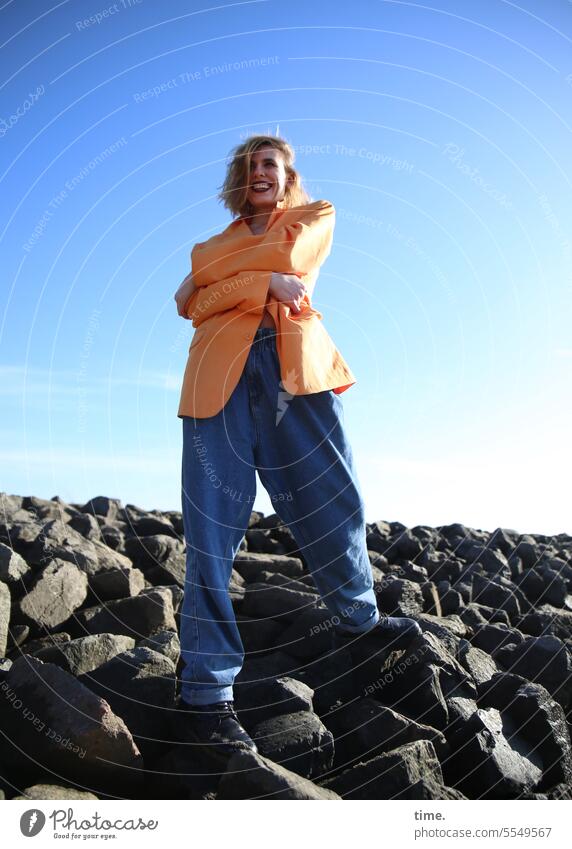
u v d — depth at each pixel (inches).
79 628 147.0
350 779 96.6
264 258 109.0
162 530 227.3
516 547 235.1
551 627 171.2
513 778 102.7
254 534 222.1
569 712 132.2
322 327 115.5
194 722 102.4
